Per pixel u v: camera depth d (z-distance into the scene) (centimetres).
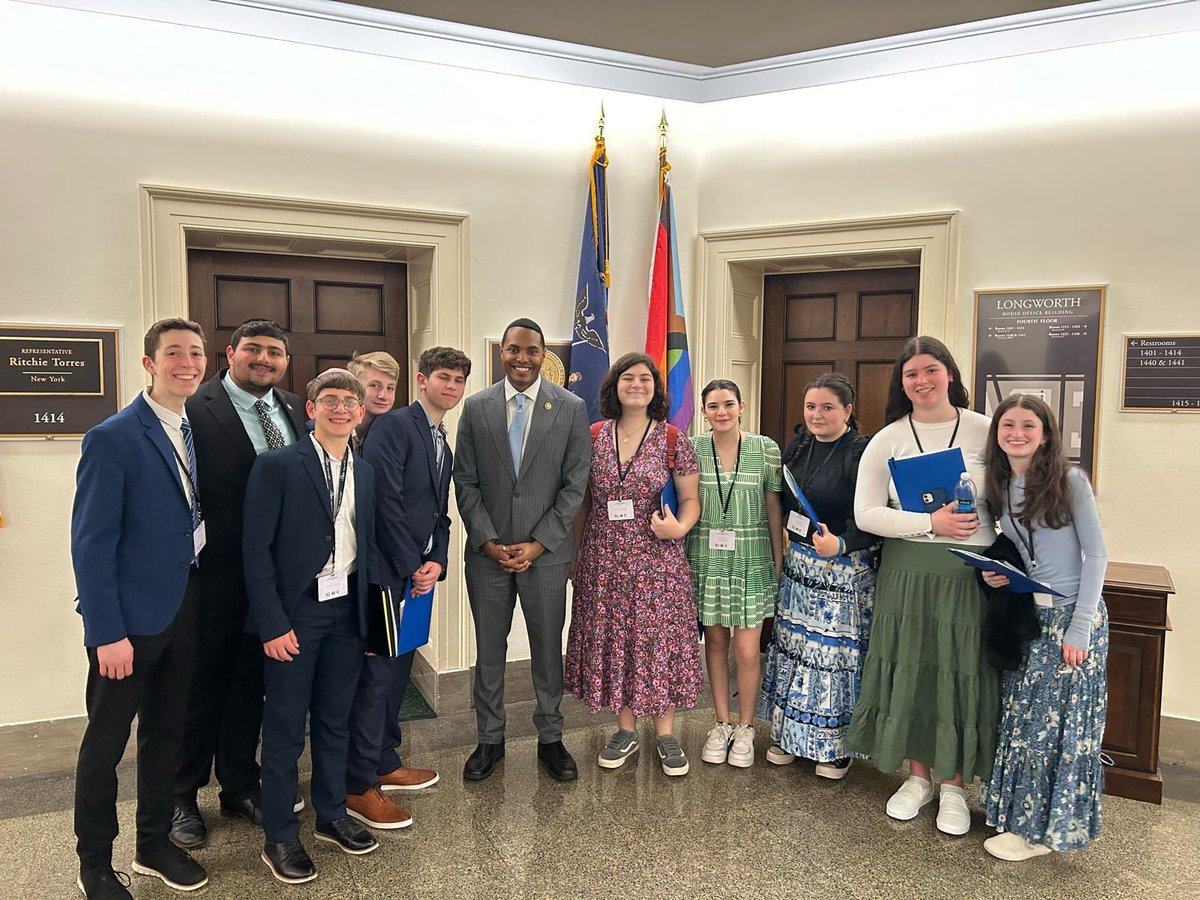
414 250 407
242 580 255
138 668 221
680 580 305
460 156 405
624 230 446
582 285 426
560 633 308
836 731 299
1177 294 352
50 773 311
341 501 245
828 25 370
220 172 359
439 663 413
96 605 209
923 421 277
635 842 263
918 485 262
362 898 232
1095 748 245
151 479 219
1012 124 379
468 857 254
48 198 331
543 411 296
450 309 406
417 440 279
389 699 289
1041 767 248
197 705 257
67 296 336
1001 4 343
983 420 270
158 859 237
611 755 316
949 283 394
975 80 387
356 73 381
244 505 234
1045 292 374
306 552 236
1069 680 245
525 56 407
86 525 210
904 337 452
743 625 311
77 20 331
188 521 229
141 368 349
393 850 257
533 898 233
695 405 461
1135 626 295
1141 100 354
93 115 336
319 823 260
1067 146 369
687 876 244
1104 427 367
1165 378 353
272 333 255
